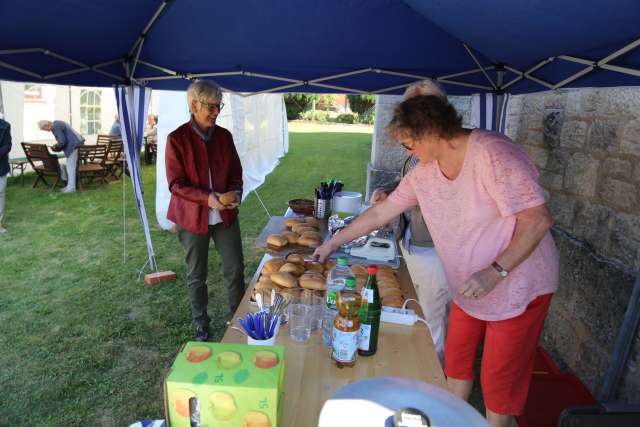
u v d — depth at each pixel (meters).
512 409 1.76
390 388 0.96
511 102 3.70
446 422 0.87
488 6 1.66
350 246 2.24
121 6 2.33
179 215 2.84
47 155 7.82
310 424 1.14
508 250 1.46
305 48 3.02
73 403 2.54
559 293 2.89
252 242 5.41
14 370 2.83
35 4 2.04
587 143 2.63
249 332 1.43
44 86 8.95
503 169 1.45
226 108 6.65
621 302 2.27
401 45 2.97
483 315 1.68
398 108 1.53
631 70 1.76
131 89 3.32
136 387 2.68
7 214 6.43
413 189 1.77
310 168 11.05
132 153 3.60
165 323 3.43
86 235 5.55
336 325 1.37
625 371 2.13
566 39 1.79
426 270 2.49
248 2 2.49
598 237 2.52
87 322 3.44
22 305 3.71
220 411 1.04
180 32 2.79
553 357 2.92
